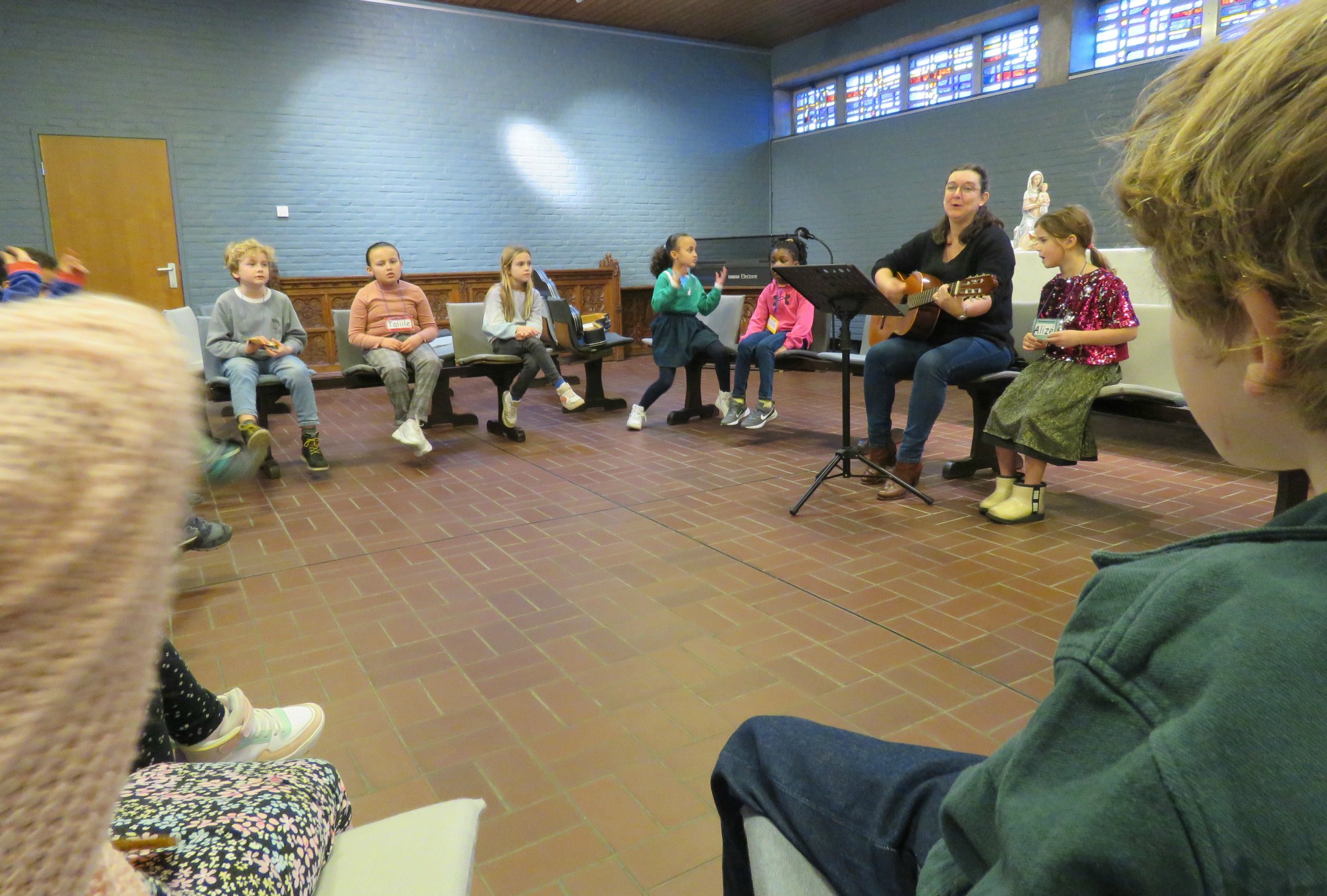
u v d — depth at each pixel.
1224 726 0.31
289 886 0.60
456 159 9.56
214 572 2.92
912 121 10.03
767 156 11.84
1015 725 1.85
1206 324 0.38
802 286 3.50
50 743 0.17
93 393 0.15
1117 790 0.33
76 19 7.66
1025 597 2.53
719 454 4.61
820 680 2.07
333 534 3.33
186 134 8.23
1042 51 8.82
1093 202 8.49
